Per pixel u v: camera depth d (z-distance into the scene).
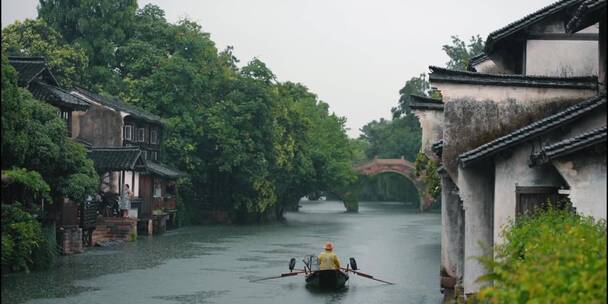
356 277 30.67
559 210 14.33
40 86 37.03
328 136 82.94
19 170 25.86
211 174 64.62
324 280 27.38
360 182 96.81
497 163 15.47
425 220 75.44
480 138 16.55
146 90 60.66
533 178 15.29
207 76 63.84
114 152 46.09
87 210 39.53
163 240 47.41
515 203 15.34
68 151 31.05
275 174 68.25
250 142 62.81
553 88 16.38
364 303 24.12
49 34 57.69
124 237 45.56
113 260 35.03
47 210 34.00
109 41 64.38
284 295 25.70
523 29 18.91
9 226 27.06
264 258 37.50
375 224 68.38
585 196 13.29
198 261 35.66
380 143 119.25
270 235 53.19
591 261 7.99
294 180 73.00
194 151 61.59
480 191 16.42
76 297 24.34
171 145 59.22
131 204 48.50
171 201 56.56
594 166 13.28
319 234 54.84
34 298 23.95
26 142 26.44
